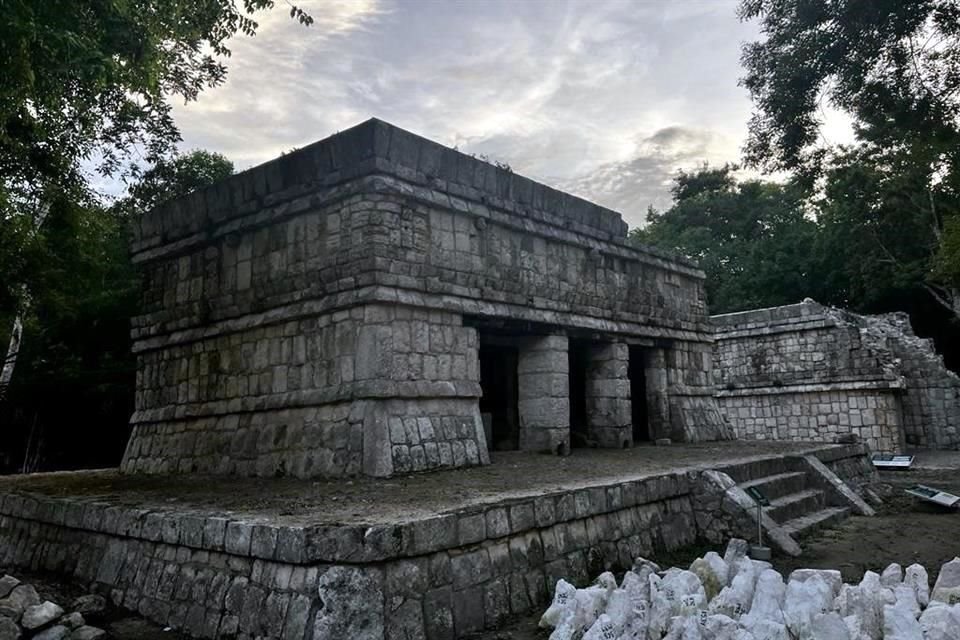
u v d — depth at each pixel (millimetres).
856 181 24531
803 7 9625
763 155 11258
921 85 9617
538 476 7648
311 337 8883
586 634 4281
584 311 11820
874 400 19391
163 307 11328
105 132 13375
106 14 7199
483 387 12539
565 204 11797
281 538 4625
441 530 4848
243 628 4695
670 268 14664
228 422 9773
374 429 7875
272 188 9578
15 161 10250
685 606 4398
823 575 4844
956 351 27469
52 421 17797
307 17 9055
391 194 8500
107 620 5570
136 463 11117
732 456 10344
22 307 13711
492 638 4781
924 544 7887
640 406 15070
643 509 7078
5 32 5875
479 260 9844
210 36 9445
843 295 29250
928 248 23844
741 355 22219
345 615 4203
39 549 7180
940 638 3869
